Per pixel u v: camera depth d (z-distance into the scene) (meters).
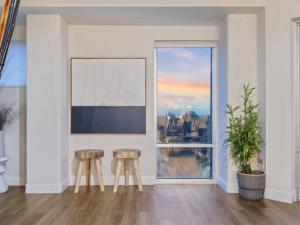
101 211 3.53
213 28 4.88
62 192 4.37
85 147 4.84
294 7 3.80
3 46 2.75
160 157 5.00
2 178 4.47
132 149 4.69
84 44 4.82
